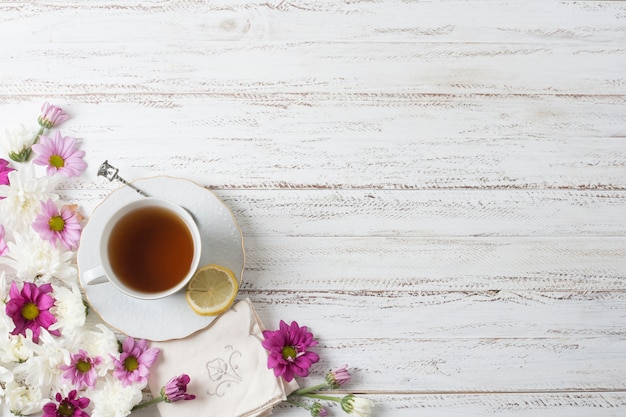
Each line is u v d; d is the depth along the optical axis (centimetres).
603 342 91
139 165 91
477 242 91
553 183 92
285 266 90
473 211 92
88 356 86
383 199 91
